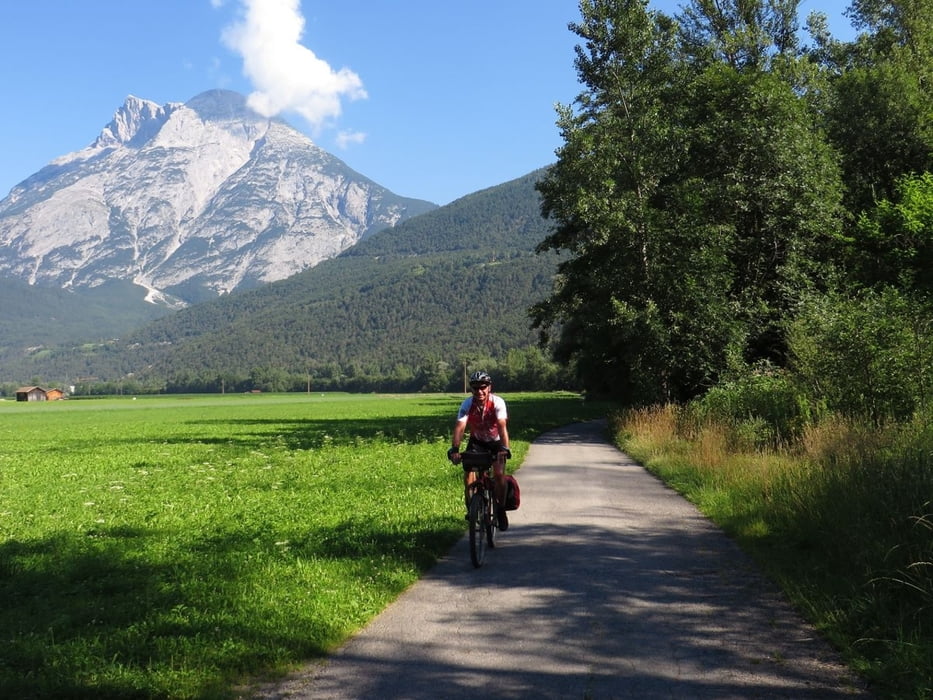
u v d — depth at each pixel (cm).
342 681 470
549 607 617
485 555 820
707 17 3869
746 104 2833
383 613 614
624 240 2683
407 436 2877
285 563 782
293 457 2127
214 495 1377
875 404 1545
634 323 2536
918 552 621
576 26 2909
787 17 3841
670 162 2853
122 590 700
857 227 2425
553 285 3819
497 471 832
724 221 2806
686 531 930
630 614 594
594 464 1741
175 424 5019
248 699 444
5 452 2623
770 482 1059
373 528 957
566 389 12731
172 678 473
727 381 2364
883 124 3180
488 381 837
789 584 646
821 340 1681
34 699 444
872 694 439
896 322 1571
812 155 2792
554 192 2998
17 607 647
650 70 2939
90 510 1227
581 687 452
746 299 2741
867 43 3850
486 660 500
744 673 471
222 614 602
